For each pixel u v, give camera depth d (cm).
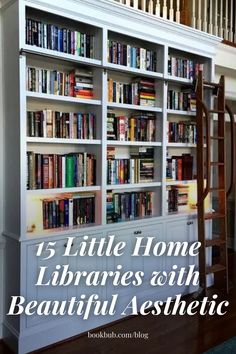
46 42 262
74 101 278
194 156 380
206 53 363
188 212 360
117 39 323
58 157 277
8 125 260
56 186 276
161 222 333
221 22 402
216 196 493
